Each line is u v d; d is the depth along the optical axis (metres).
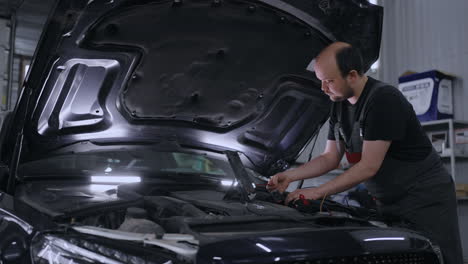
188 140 2.52
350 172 1.95
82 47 1.89
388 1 6.29
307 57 2.29
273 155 2.66
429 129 5.32
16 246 1.54
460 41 5.39
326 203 2.10
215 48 2.18
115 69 2.09
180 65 2.20
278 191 2.13
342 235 1.41
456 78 5.38
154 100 2.30
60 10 1.68
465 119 5.27
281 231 1.38
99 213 1.62
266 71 2.35
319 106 2.48
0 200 1.87
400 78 5.40
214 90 2.37
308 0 2.00
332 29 2.13
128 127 2.34
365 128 1.96
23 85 1.80
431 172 2.03
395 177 2.04
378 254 1.41
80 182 2.35
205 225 1.46
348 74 1.94
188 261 1.17
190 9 1.97
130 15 1.90
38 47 1.74
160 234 1.31
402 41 6.11
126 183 2.22
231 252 1.20
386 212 2.13
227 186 2.64
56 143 2.16
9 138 1.90
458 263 2.02
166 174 2.60
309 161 2.53
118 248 1.27
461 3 5.39
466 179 5.23
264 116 2.51
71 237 1.39
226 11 2.02
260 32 2.15
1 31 4.75
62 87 1.97
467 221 5.13
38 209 1.65
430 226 1.99
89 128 2.24
